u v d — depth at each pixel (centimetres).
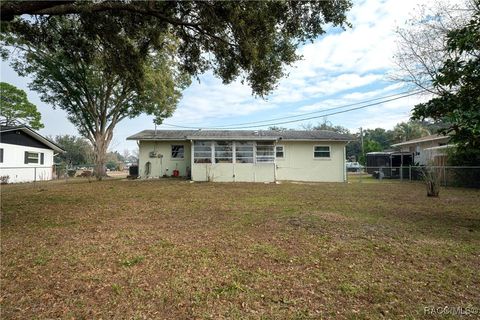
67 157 5153
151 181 1677
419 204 853
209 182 1623
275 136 1730
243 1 662
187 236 489
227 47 809
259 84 872
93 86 2220
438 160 1702
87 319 235
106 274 327
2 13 553
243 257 383
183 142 1919
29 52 1856
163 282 306
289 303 261
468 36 510
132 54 952
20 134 1986
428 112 578
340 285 298
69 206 807
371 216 654
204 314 243
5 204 839
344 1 721
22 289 289
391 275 325
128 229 540
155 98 2231
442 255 392
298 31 774
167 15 740
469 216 666
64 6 638
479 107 489
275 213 695
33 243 448
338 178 1909
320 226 554
